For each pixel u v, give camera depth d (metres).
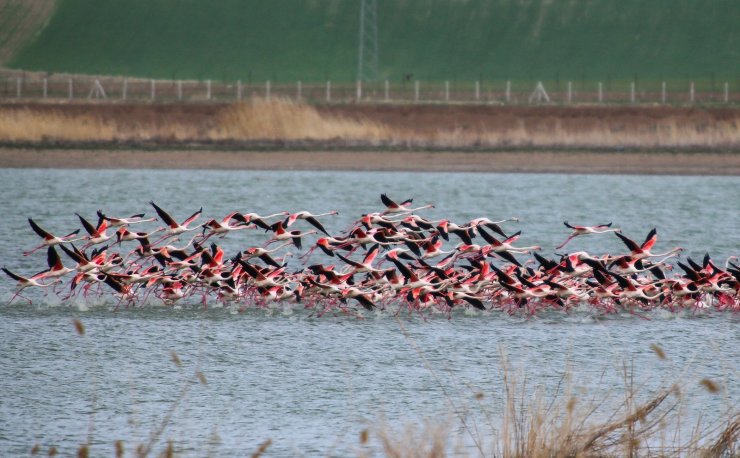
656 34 117.19
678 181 52.00
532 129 59.78
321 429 16.77
